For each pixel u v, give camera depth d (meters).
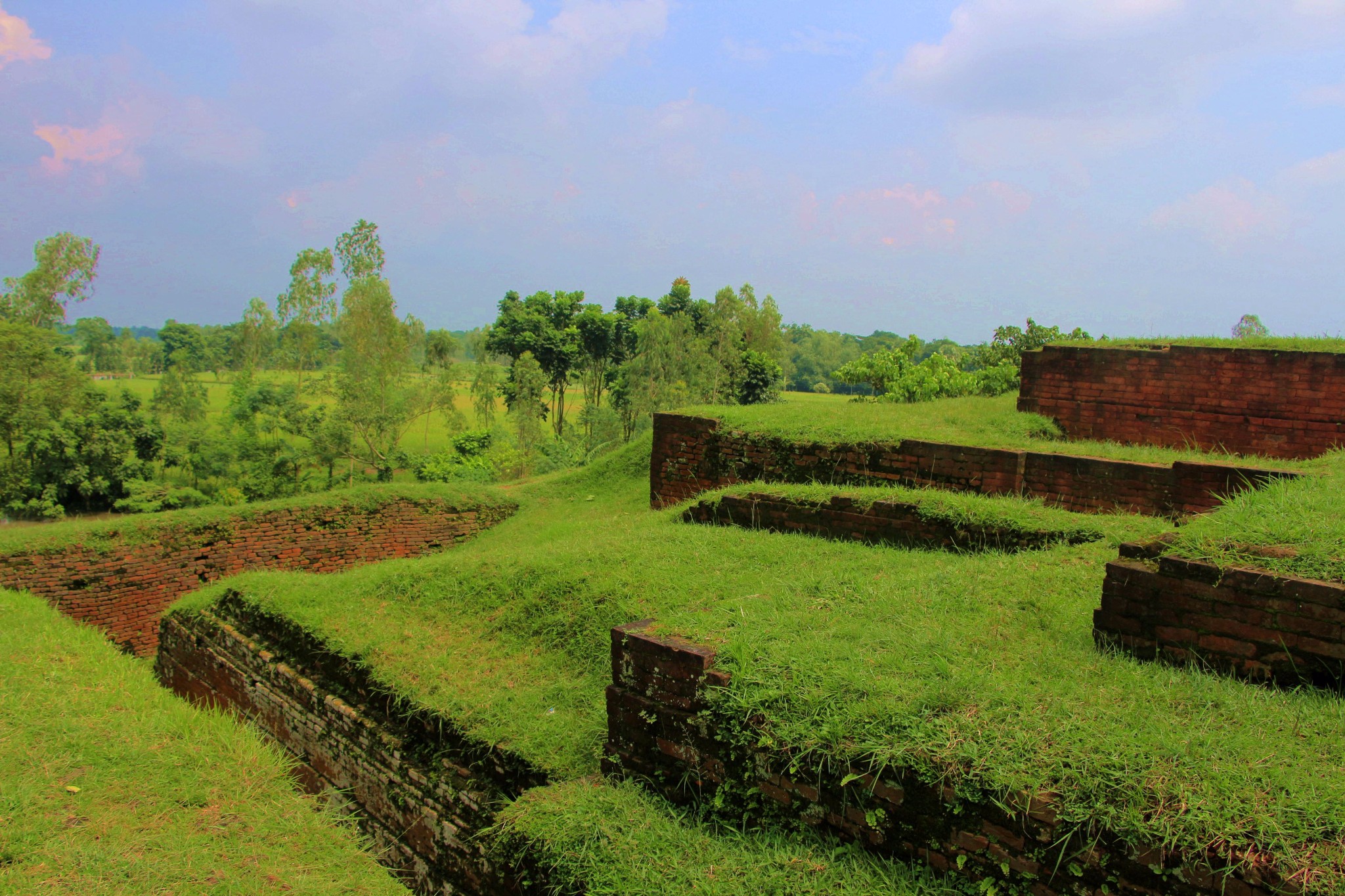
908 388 17.59
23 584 9.28
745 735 3.02
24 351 24.44
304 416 30.30
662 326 40.91
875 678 3.07
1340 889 1.91
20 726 4.96
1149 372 9.04
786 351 57.28
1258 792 2.25
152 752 4.81
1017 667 3.35
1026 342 21.72
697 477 10.09
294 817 4.32
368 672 5.10
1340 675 2.97
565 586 5.50
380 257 37.16
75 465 25.12
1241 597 3.21
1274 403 8.32
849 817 2.77
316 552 11.91
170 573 10.50
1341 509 3.80
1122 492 6.70
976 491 7.44
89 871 3.55
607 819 3.16
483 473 28.53
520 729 4.12
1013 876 2.41
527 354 42.12
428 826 4.16
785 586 4.71
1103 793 2.31
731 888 2.69
